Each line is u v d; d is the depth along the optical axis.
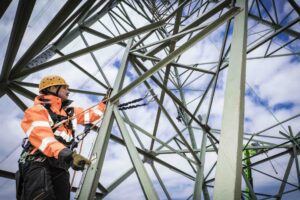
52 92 2.89
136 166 3.07
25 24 3.32
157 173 7.60
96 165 3.29
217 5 3.64
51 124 2.50
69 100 2.97
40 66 4.27
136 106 4.14
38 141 2.20
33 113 2.33
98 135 3.68
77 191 3.23
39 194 2.05
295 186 8.28
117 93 3.94
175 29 6.18
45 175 2.21
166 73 6.32
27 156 2.34
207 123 5.64
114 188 6.90
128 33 4.14
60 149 2.09
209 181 8.62
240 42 2.50
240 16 2.78
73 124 2.83
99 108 3.94
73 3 3.29
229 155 1.88
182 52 3.31
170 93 5.13
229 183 1.75
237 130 1.94
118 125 3.63
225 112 2.15
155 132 6.57
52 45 6.77
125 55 4.93
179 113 8.41
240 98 2.10
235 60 2.40
